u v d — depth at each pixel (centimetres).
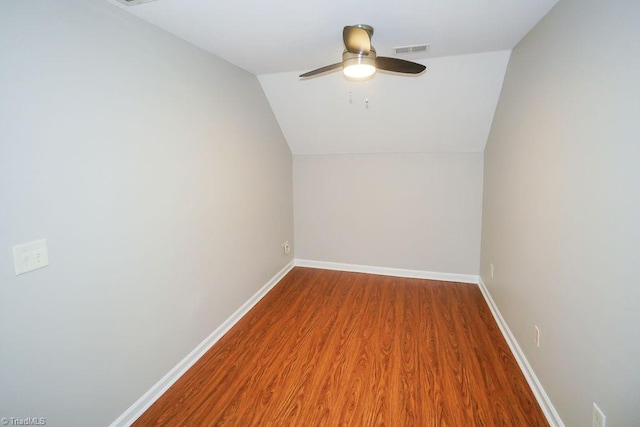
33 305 133
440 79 285
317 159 404
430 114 320
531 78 209
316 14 181
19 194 126
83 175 151
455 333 266
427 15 185
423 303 322
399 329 273
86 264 155
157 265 199
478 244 366
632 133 115
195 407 193
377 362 230
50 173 137
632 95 115
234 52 244
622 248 120
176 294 216
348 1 166
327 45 230
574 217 155
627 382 118
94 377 162
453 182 364
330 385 208
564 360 164
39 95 132
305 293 348
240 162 291
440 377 213
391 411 187
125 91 173
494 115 304
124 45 171
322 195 411
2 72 119
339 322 287
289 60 265
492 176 310
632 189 115
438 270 384
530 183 210
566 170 163
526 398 195
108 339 168
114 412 173
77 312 152
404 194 381
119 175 171
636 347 113
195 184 231
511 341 244
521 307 225
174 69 208
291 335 267
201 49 234
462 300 328
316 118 352
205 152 242
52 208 138
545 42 188
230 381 214
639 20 112
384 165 382
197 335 238
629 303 117
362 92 312
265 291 347
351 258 413
